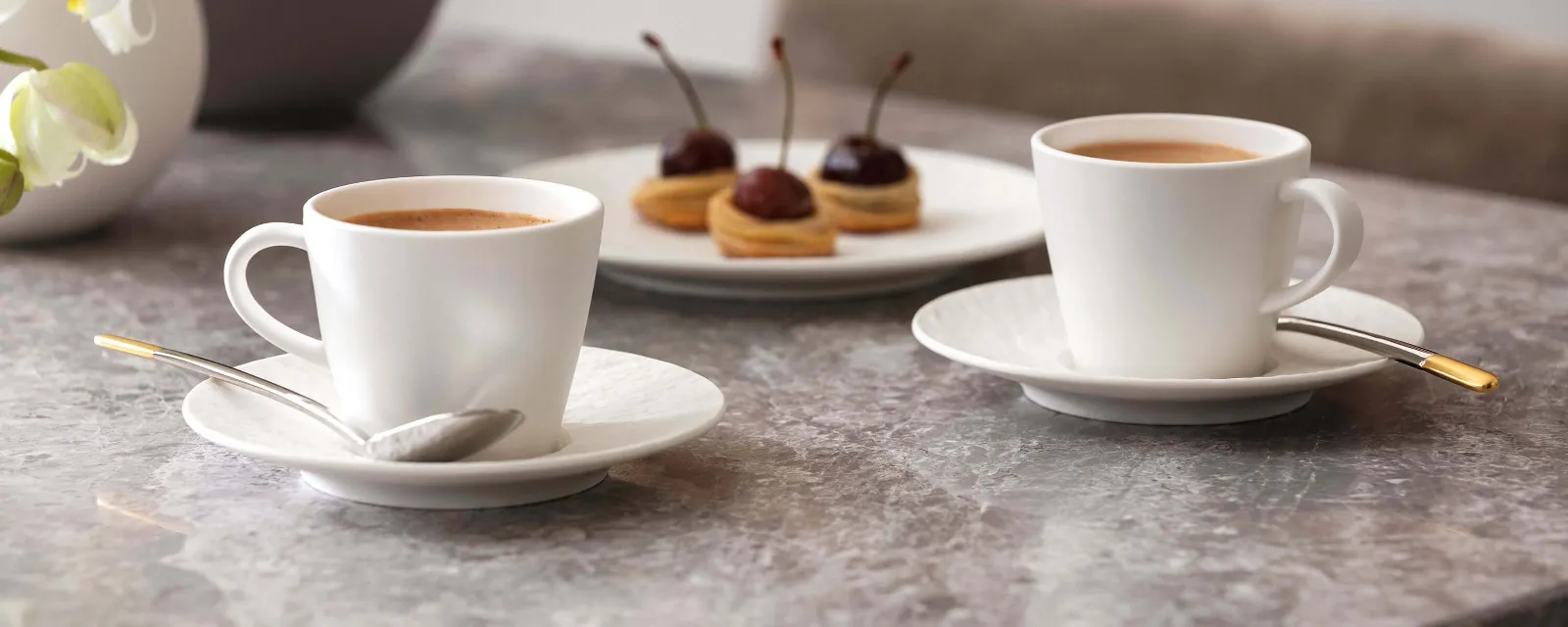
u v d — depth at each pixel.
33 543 0.84
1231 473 0.90
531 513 0.86
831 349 1.03
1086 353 0.95
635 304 1.09
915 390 0.98
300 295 1.09
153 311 1.07
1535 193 1.56
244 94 1.42
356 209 0.88
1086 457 0.91
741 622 0.80
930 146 1.41
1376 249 1.18
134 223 1.21
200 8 1.18
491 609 0.81
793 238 1.15
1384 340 0.94
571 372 0.88
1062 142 0.98
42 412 0.95
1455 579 0.82
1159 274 0.93
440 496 0.86
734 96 1.59
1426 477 0.89
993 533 0.85
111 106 0.87
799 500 0.88
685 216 1.21
